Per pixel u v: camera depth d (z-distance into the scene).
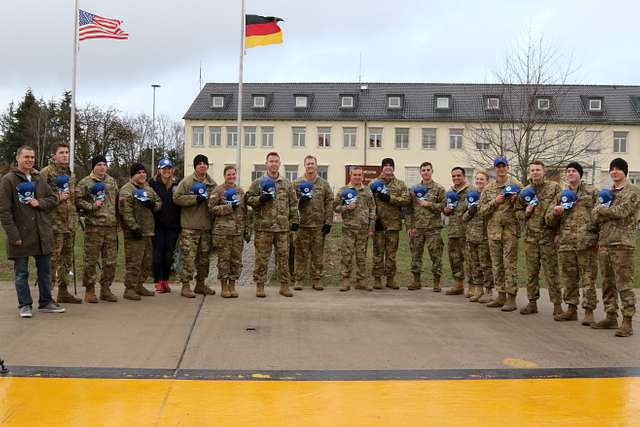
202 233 8.88
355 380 5.18
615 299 7.22
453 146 47.72
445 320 7.66
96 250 8.14
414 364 5.68
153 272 9.32
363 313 7.98
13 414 4.32
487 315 8.03
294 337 6.59
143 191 8.45
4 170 18.77
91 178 8.12
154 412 4.39
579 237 7.40
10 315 7.27
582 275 7.46
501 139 28.47
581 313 8.25
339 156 48.47
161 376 5.19
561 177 29.34
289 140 48.69
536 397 4.83
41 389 4.81
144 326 6.90
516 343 6.52
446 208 9.55
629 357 6.02
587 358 5.97
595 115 46.53
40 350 5.85
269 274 11.65
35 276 10.65
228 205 8.66
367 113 48.66
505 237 8.32
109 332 6.59
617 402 4.75
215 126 49.06
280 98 49.88
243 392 4.83
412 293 9.77
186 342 6.27
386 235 10.08
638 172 45.88
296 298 8.99
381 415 4.41
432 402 4.69
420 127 47.88
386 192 9.87
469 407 4.60
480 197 8.80
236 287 10.00
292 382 5.10
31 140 61.97
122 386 4.92
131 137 63.59
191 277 8.77
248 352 5.96
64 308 7.76
